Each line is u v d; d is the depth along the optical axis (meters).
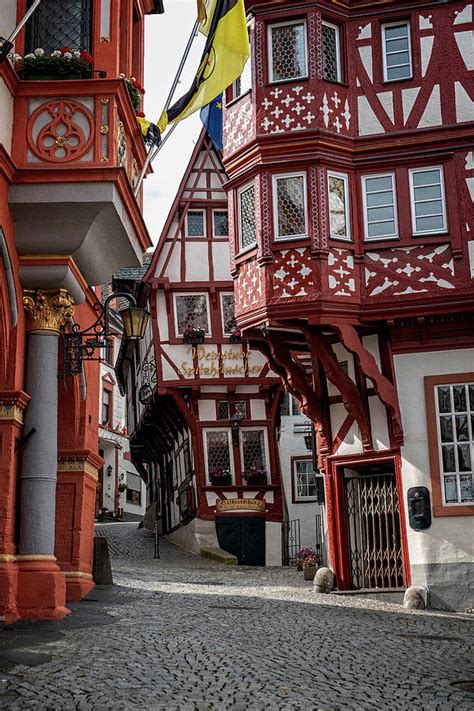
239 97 19.06
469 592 17.20
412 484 17.83
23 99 12.48
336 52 18.92
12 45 11.59
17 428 12.55
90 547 16.31
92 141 12.37
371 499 18.94
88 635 11.17
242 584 20.67
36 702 7.79
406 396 18.06
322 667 10.16
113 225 13.02
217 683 8.93
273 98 18.53
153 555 29.05
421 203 18.17
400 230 18.08
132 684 8.63
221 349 29.56
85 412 15.69
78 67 12.53
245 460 29.53
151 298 29.89
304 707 8.12
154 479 40.38
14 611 12.09
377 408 18.52
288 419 33.06
